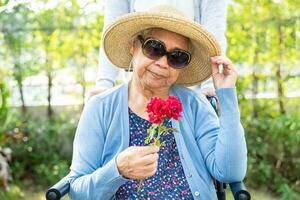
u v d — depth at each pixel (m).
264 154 4.90
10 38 5.23
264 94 5.16
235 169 2.04
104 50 2.24
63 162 5.12
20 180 5.09
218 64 2.07
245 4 4.97
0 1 4.20
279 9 4.90
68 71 5.39
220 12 2.46
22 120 5.28
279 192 4.73
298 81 5.00
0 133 4.84
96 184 1.94
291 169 4.87
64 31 5.24
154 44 1.98
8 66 5.29
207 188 2.09
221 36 2.46
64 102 5.48
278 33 4.97
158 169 2.05
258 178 4.87
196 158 2.13
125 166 1.88
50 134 5.19
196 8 2.48
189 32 1.98
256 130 4.93
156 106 1.83
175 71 2.01
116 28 2.09
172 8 2.07
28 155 5.14
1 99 5.05
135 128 2.09
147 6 2.44
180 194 2.05
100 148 2.11
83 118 2.15
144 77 2.04
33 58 5.31
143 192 2.02
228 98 2.04
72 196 2.04
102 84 2.51
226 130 2.03
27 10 5.02
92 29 5.16
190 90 2.26
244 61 5.05
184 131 2.14
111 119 2.12
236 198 1.96
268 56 5.01
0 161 4.64
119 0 2.54
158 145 1.89
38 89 5.43
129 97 2.14
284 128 4.80
